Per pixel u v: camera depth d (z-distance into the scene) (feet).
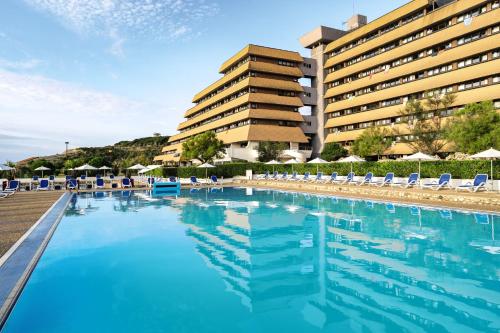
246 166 153.58
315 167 125.39
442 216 50.08
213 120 262.06
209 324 18.63
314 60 237.86
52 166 192.34
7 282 21.40
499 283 24.22
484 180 64.28
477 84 138.72
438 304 20.86
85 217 55.11
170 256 32.07
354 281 24.99
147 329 17.99
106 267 28.63
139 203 74.38
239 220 51.60
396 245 34.99
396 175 92.32
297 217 53.31
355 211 57.67
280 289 23.65
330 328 18.07
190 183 132.87
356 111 202.80
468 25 142.72
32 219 47.16
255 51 213.87
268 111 207.72
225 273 27.17
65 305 21.11
